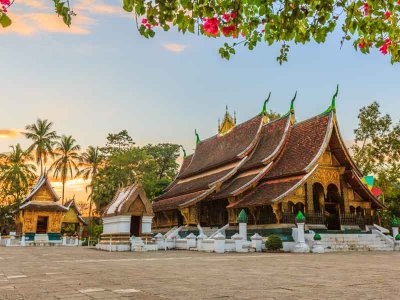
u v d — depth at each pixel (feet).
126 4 13.69
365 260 41.11
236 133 108.37
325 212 82.99
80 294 16.85
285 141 88.28
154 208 109.50
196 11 14.08
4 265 35.27
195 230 88.33
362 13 15.34
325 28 15.37
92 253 59.16
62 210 127.85
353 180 78.84
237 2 14.40
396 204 124.06
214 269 30.04
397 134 124.16
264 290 18.02
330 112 81.25
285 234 68.80
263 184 83.97
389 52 16.65
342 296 16.22
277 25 15.23
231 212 83.30
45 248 83.56
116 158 153.48
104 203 154.40
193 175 116.67
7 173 160.45
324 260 41.04
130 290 18.03
